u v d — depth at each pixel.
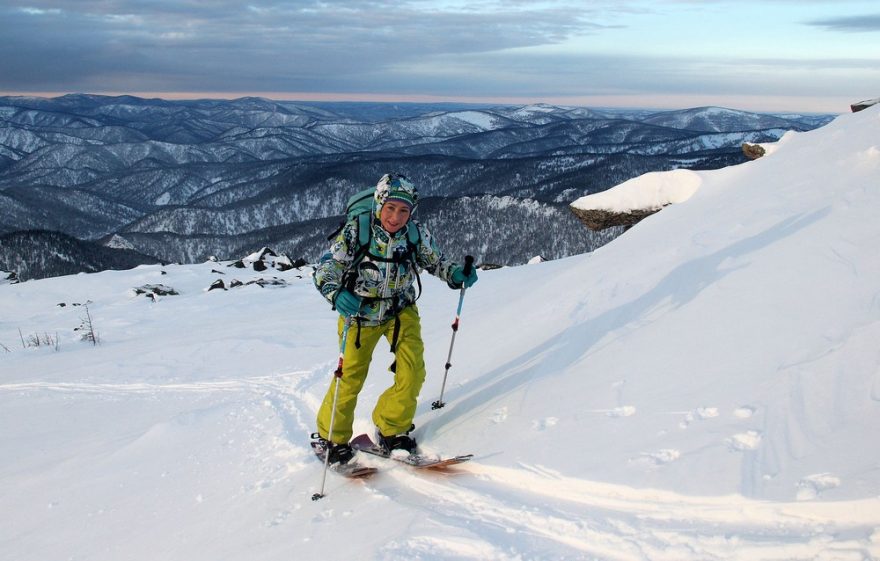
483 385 4.45
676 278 4.68
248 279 15.63
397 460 3.80
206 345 8.92
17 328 12.82
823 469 2.43
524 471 3.19
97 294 15.39
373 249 3.64
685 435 2.96
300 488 3.87
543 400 3.87
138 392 7.35
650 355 3.82
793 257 4.07
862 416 2.62
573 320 4.87
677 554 2.34
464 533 2.79
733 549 2.26
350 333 3.83
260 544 3.28
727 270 4.38
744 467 2.60
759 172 7.16
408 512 3.17
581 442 3.25
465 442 3.76
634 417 3.28
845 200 4.60
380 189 3.60
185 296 14.24
